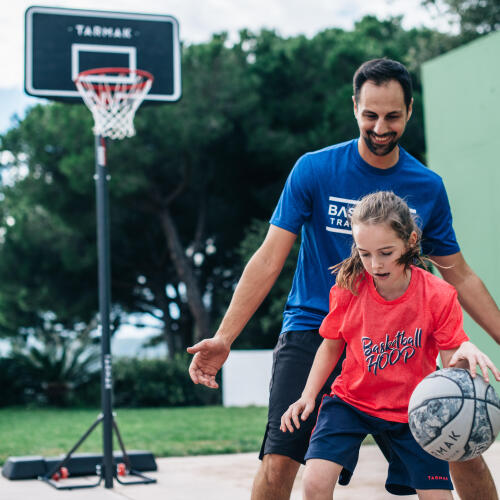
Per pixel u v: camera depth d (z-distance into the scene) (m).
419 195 2.96
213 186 20.19
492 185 7.96
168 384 15.02
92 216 18.73
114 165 17.45
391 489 2.72
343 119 17.77
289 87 19.33
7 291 20.77
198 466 6.09
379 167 2.94
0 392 15.22
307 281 3.08
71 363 15.23
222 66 18.11
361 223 2.42
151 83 7.07
